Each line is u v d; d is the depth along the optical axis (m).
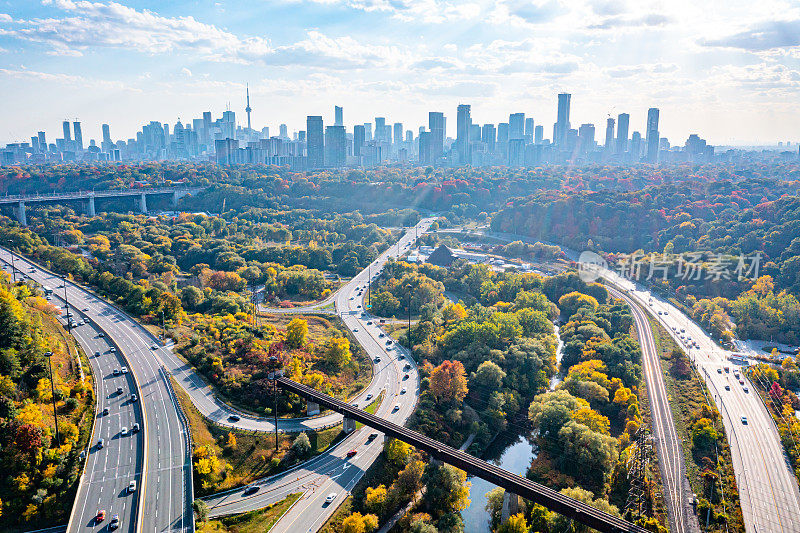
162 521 138.12
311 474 170.38
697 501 166.88
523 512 164.00
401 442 178.88
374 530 156.25
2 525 138.62
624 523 139.75
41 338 199.62
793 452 186.88
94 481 152.00
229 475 165.75
